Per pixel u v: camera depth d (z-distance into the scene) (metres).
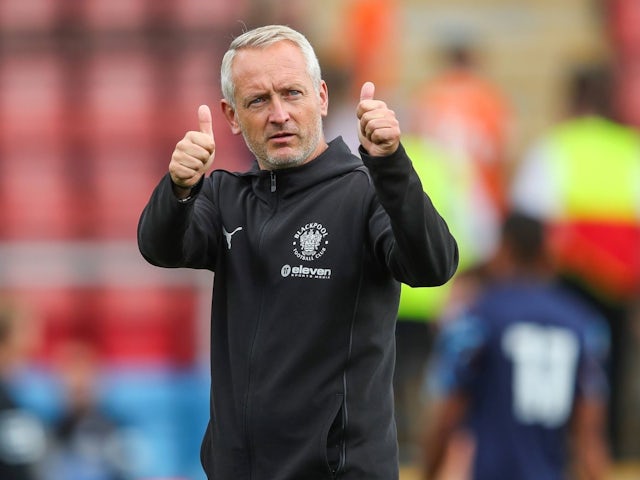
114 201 31.02
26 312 24.91
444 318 28.78
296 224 12.17
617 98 35.28
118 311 30.16
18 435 21.28
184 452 28.47
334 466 11.91
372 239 11.98
